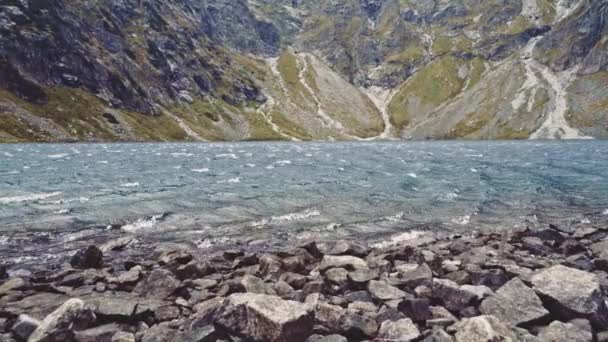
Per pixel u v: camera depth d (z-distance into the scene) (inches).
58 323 311.1
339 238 729.0
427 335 318.0
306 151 3789.4
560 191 1209.4
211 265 523.5
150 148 4153.5
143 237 717.9
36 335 302.8
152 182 1369.3
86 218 844.6
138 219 845.8
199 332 310.7
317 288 423.5
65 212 892.0
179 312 376.5
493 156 2896.2
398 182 1390.3
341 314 342.0
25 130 5418.3
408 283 445.1
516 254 608.7
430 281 437.7
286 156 2908.5
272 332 303.1
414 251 589.6
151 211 922.7
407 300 371.2
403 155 3083.2
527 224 834.2
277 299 335.9
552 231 703.7
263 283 426.9
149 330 331.6
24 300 402.6
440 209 974.4
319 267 497.0
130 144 5497.1
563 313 345.4
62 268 546.9
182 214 900.0
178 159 2493.8
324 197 1110.4
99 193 1132.5
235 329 316.5
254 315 316.5
